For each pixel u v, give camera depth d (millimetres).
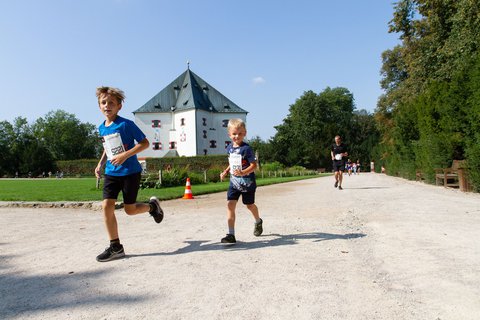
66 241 5172
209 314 2469
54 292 3004
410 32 22828
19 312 2594
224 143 73000
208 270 3514
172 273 3447
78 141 101438
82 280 3311
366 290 2863
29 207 9742
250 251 4266
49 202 9758
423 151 15258
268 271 3430
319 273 3328
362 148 85188
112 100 4391
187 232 5672
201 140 68812
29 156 71750
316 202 9602
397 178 24234
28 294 2971
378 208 7797
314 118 87188
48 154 73938
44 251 4543
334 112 91312
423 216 6391
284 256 3982
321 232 5312
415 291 2811
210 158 60219
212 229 5891
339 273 3316
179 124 69938
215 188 16438
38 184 25547
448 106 11922
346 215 6910
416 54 21812
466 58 14641
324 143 80188
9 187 20656
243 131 4910
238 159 4766
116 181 4289
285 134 87062
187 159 60688
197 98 70125
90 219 7461
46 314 2543
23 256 4293
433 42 20000
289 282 3096
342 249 4234
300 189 15641
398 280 3076
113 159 4180
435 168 13852
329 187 16266
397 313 2418
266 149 75625
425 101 14789
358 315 2398
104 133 4406
